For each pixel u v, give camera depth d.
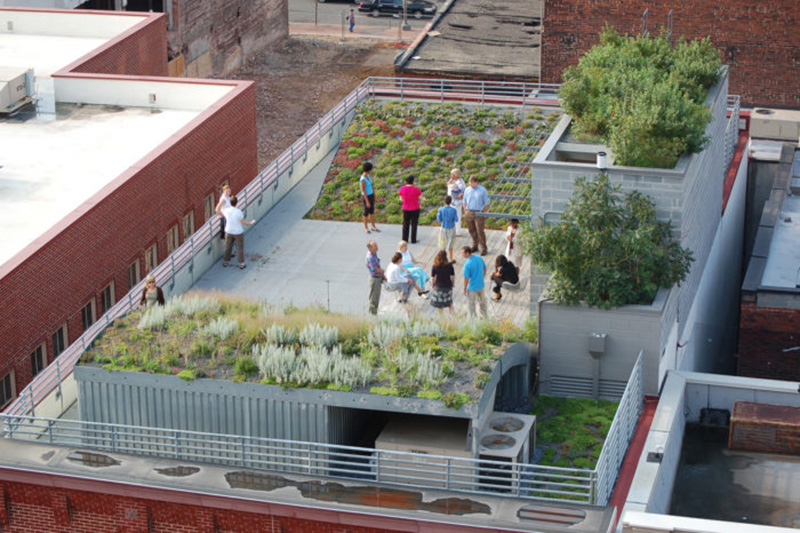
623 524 22.80
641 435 27.73
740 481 28.02
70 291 33.62
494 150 44.47
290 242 39.19
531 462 26.94
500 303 34.31
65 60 49.97
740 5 57.31
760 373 37.59
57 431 28.73
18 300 31.09
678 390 29.69
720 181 40.38
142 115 45.09
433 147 44.97
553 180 30.80
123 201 36.38
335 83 72.25
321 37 80.88
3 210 36.34
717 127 38.31
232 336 27.64
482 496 24.27
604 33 40.53
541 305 29.69
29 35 53.41
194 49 68.62
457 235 39.09
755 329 37.16
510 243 35.22
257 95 69.94
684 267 30.52
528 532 23.23
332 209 41.50
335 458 26.11
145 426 26.78
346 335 27.70
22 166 39.91
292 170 43.03
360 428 27.47
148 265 38.56
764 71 58.25
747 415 29.02
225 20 71.94
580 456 27.27
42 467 25.33
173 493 24.58
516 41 64.31
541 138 45.00
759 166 50.34
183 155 40.31
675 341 32.19
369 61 76.31
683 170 30.20
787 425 28.70
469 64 59.81
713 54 39.56
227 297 30.84
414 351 26.83
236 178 45.28
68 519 25.45
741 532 22.27
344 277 36.69
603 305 29.23
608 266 29.39
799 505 27.08
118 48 49.34
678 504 27.27
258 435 26.25
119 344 27.36
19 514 25.67
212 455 26.53
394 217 40.84
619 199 30.23
